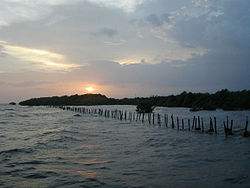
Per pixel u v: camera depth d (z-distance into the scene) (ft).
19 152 57.00
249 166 44.11
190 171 41.32
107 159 50.26
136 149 61.21
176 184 34.76
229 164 45.70
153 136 85.71
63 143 69.62
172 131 101.30
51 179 37.14
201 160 49.11
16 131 102.73
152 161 48.42
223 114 196.44
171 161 48.44
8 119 185.26
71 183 35.32
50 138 78.48
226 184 34.60
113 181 36.11
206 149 60.80
